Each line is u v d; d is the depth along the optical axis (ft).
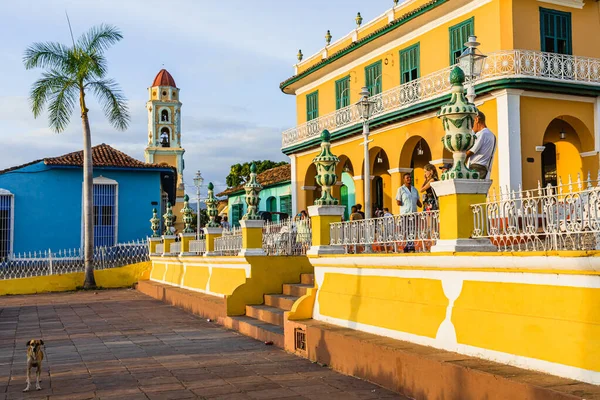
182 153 185.88
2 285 81.66
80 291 84.12
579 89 57.26
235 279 50.34
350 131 75.61
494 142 26.96
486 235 23.47
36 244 99.50
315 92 90.48
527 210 21.62
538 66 55.98
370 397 24.75
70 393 26.78
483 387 20.25
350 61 81.15
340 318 32.86
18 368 32.71
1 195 97.91
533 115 56.18
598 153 59.11
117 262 92.02
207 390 26.84
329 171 36.32
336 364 30.04
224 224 72.08
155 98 188.34
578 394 17.31
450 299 24.76
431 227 26.68
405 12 70.64
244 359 33.42
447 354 23.85
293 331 34.68
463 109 24.07
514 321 21.34
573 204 19.98
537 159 56.08
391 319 28.40
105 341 40.83
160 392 26.66
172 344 38.86
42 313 58.54
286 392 26.13
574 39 60.59
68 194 101.71
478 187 24.36
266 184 109.40
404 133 68.44
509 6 57.21
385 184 83.56
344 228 34.35
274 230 48.80
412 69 69.62
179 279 69.36
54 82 83.76
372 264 29.81
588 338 18.54
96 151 108.88
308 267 47.60
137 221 105.40
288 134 90.94
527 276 20.94
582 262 18.45
